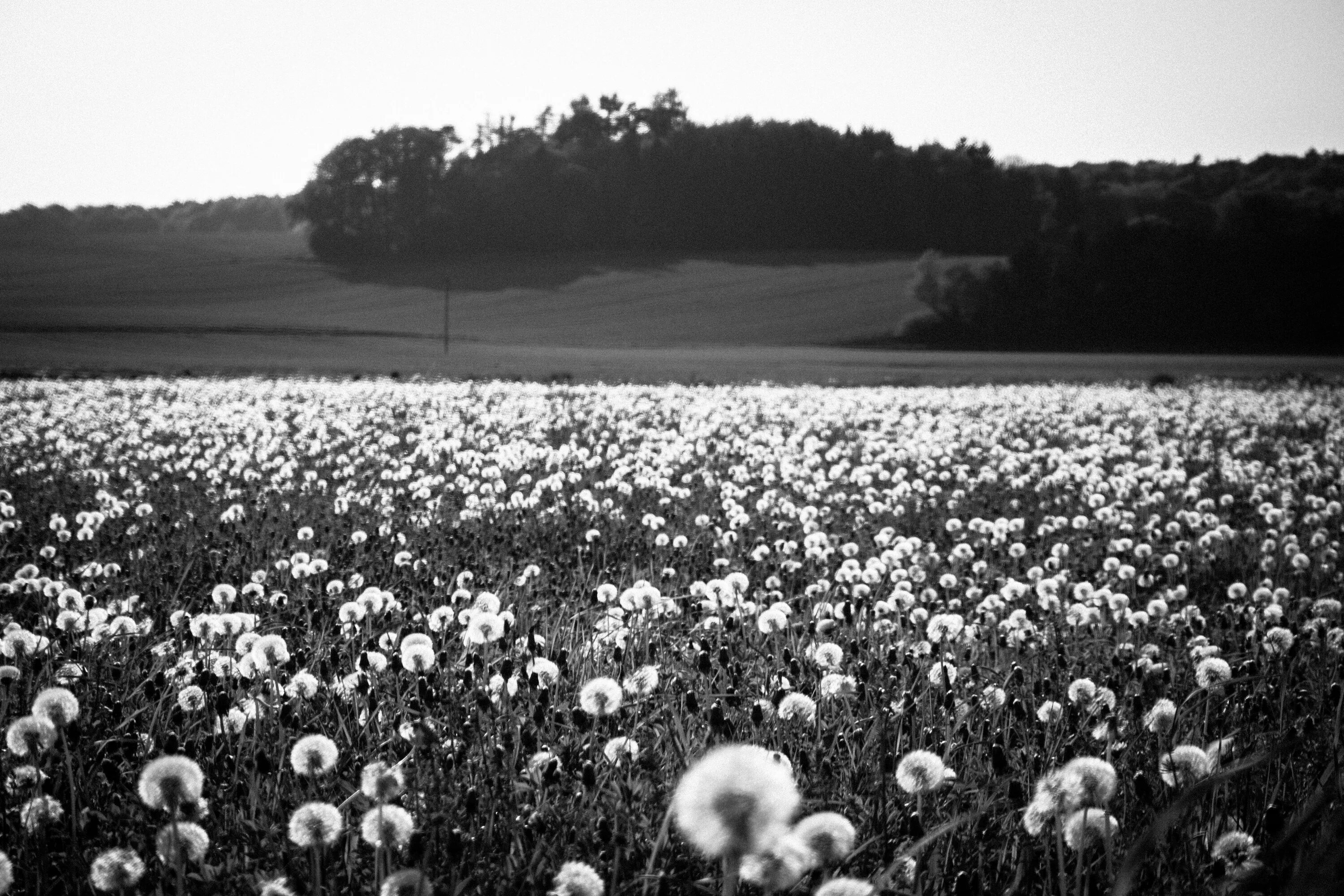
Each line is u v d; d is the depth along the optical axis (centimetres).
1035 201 17500
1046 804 329
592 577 947
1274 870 332
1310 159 18838
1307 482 1817
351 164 17262
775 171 17688
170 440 2220
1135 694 561
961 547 1033
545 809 393
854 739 457
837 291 13812
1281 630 620
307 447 2112
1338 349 11225
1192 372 6359
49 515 1309
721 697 478
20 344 7369
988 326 11806
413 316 12406
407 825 335
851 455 2111
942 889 361
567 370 5778
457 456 1814
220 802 413
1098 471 1739
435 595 801
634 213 17712
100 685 532
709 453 2080
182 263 16900
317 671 553
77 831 386
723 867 355
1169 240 12200
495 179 18000
